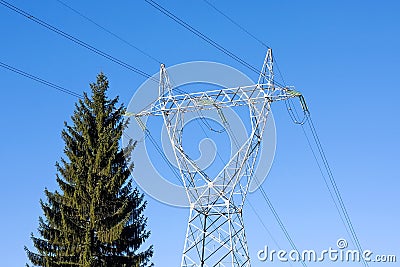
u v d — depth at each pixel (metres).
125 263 35.88
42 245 34.94
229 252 27.16
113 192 36.16
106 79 40.28
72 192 35.94
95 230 35.50
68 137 38.06
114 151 37.53
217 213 27.86
